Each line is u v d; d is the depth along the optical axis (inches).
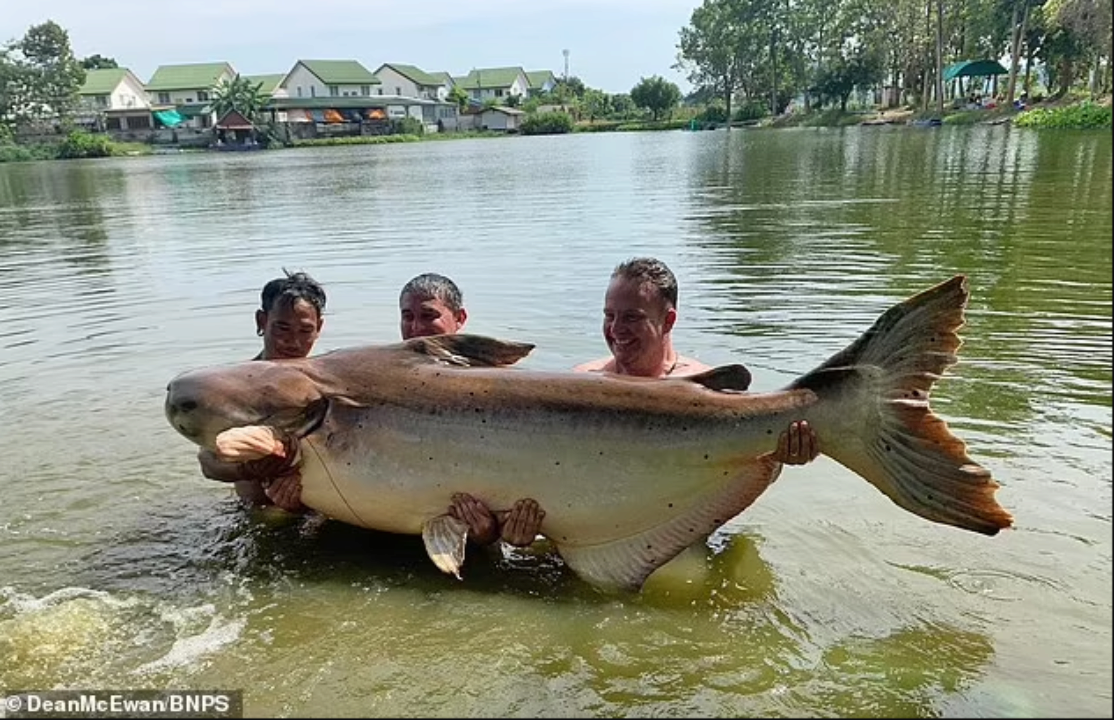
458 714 128.5
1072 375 240.2
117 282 434.9
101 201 934.4
